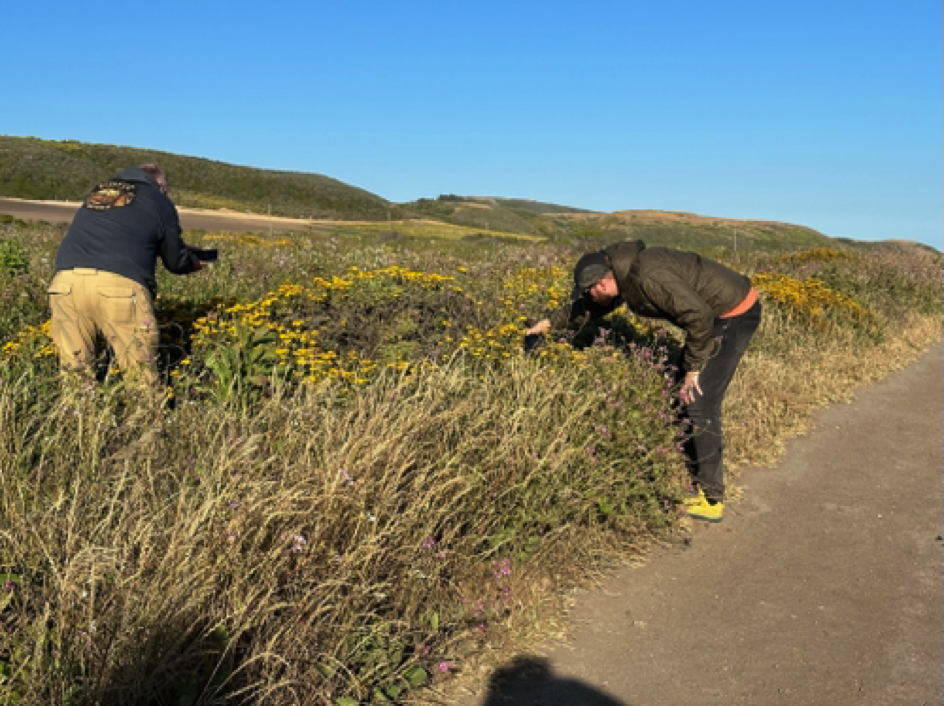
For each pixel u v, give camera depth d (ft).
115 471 10.33
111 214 14.60
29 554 8.75
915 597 13.01
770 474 18.76
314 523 9.80
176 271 16.21
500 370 16.49
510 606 11.62
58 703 7.43
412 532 11.10
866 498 17.43
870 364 30.01
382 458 11.17
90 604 7.76
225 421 11.69
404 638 10.23
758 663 10.96
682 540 14.88
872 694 10.33
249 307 17.54
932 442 21.76
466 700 9.85
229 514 9.36
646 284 14.66
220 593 8.95
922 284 46.50
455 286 20.54
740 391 22.39
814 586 13.28
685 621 12.01
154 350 14.97
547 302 20.74
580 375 15.94
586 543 13.32
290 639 9.00
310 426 11.79
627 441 14.55
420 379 14.25
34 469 10.34
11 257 26.21
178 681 8.30
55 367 14.97
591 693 10.15
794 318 31.58
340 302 18.97
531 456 12.96
